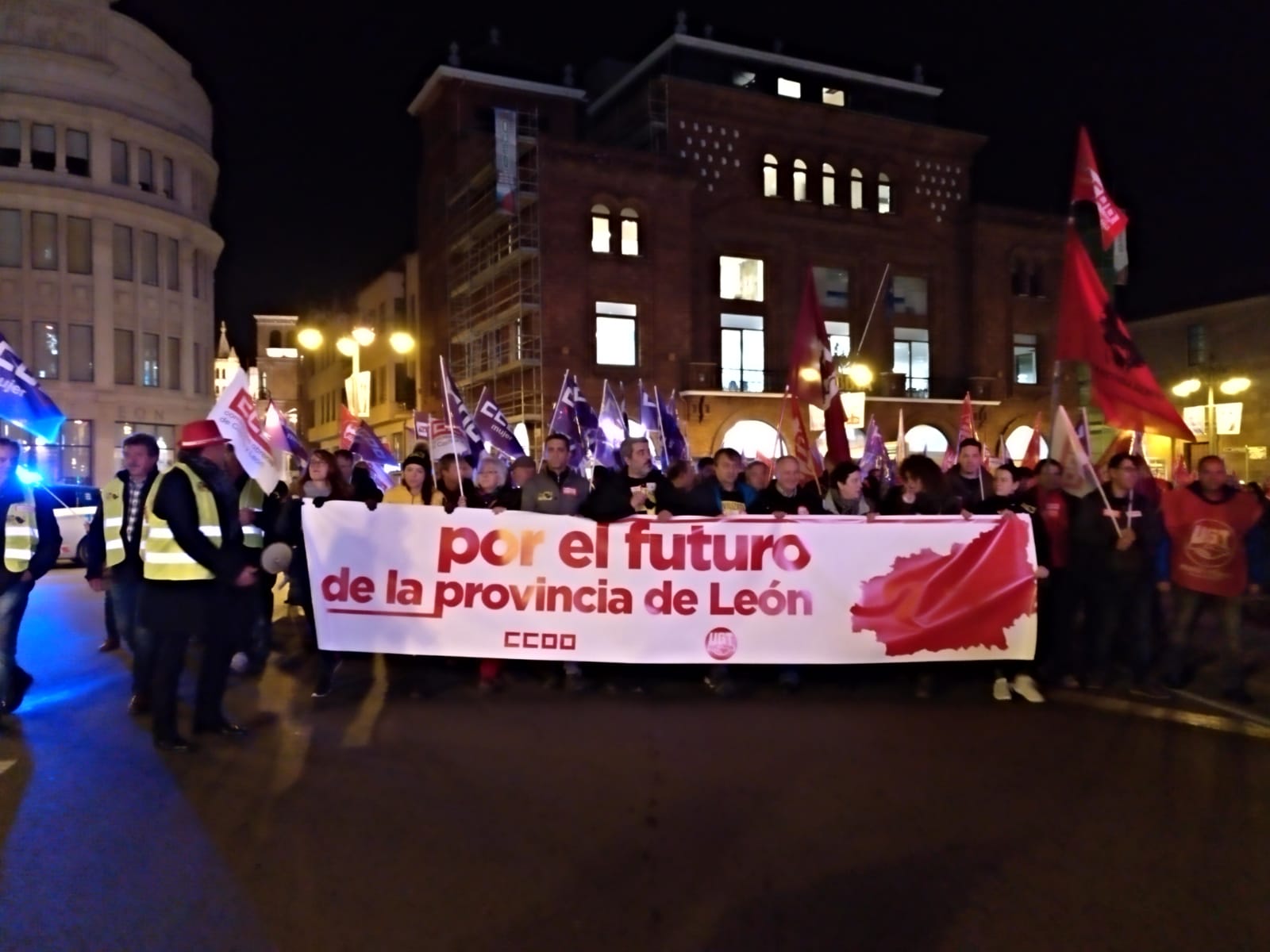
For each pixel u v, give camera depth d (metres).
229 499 6.73
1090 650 8.09
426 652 7.91
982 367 34.78
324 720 7.13
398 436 43.03
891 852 4.70
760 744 6.46
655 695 7.82
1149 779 5.77
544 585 7.95
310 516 7.95
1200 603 7.86
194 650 10.08
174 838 4.89
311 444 63.59
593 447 14.90
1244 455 34.66
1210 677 8.40
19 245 34.06
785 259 32.22
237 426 8.08
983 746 6.44
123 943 3.86
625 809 5.26
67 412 34.81
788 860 4.61
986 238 34.91
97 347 35.53
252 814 5.22
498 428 14.41
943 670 8.49
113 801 5.42
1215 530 7.66
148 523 6.43
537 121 34.16
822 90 33.97
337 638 7.87
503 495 8.70
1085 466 8.01
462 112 33.47
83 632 11.18
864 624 7.88
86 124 35.31
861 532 7.91
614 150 29.06
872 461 16.03
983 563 7.84
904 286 34.38
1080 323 8.78
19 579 7.18
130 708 7.39
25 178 33.91
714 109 31.06
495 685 8.05
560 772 5.89
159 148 37.84
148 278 37.38
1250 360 34.81
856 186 33.66
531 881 4.39
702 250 31.00
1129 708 7.40
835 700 7.69
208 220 41.91
